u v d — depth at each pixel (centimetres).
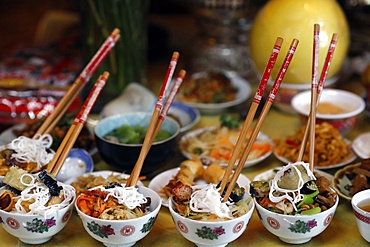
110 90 163
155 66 192
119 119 141
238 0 167
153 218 110
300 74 147
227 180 113
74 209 122
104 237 109
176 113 158
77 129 118
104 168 139
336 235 115
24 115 158
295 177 110
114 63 161
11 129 148
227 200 111
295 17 141
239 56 177
